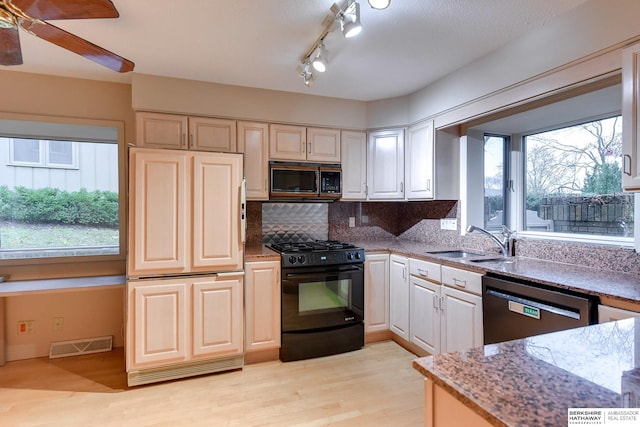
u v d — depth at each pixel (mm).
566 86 1901
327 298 2877
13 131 2971
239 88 2992
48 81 2816
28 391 2289
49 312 2875
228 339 2541
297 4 1817
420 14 1901
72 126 2967
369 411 2068
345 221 3791
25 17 1468
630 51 1601
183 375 2455
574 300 1623
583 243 2246
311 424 1941
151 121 2758
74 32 2092
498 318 2023
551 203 2672
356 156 3436
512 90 2211
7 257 2928
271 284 2730
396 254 3072
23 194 3041
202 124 2896
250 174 3047
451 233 3230
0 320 2682
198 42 2230
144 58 2459
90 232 3229
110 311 3033
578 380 728
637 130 1584
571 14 1857
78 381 2424
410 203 3836
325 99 3293
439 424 780
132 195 2307
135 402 2158
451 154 3053
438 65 2588
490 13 1895
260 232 3424
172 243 2391
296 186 3164
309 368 2639
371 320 3090
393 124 3336
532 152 2857
